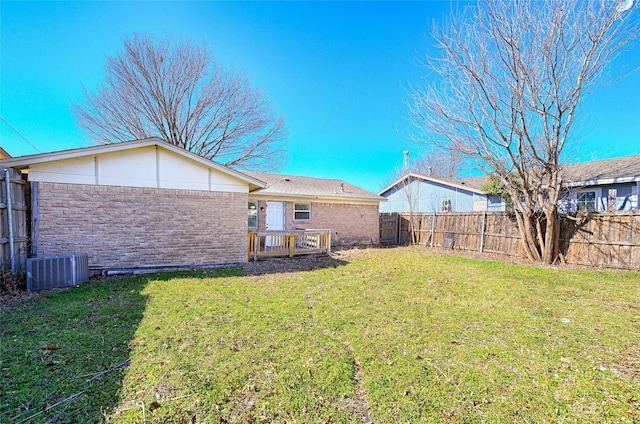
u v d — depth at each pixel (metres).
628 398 2.36
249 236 9.40
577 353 3.12
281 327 3.77
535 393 2.43
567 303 4.83
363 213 14.98
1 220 5.30
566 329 3.74
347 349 3.20
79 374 2.59
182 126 14.20
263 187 9.19
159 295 5.11
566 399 2.36
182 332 3.54
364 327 3.81
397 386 2.53
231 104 14.53
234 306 4.58
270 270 7.68
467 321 4.03
